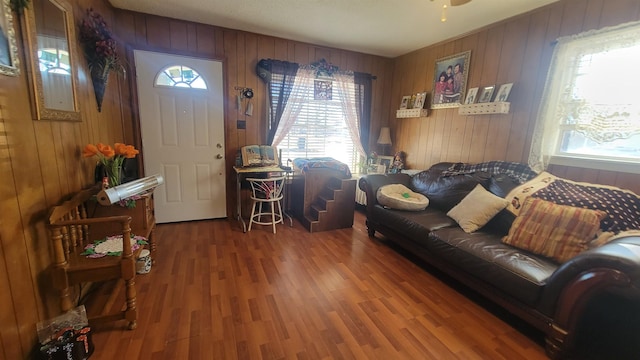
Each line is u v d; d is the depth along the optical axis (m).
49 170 1.63
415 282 2.38
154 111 3.33
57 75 1.71
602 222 1.86
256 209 3.95
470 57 3.31
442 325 1.85
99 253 1.72
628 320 1.57
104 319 1.68
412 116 4.00
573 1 2.39
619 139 2.17
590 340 1.60
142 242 1.93
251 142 3.83
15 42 1.35
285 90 3.82
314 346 1.63
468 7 2.66
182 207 3.63
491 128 3.10
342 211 3.58
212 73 3.48
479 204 2.47
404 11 2.81
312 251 2.91
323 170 3.71
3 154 1.26
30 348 1.41
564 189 2.16
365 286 2.29
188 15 3.12
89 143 2.22
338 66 4.14
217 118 3.60
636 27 2.03
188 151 3.54
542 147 2.58
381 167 4.34
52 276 1.53
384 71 4.50
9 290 1.28
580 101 2.35
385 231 3.07
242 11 2.96
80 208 1.93
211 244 3.00
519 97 2.82
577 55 2.36
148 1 2.81
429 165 3.94
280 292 2.16
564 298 1.53
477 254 2.02
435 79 3.77
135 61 3.16
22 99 1.40
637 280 1.29
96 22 2.29
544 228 1.95
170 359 1.51
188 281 2.28
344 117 4.35
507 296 1.86
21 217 1.37
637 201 1.87
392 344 1.67
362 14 2.92
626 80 2.11
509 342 1.72
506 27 2.91
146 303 1.98
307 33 3.54
